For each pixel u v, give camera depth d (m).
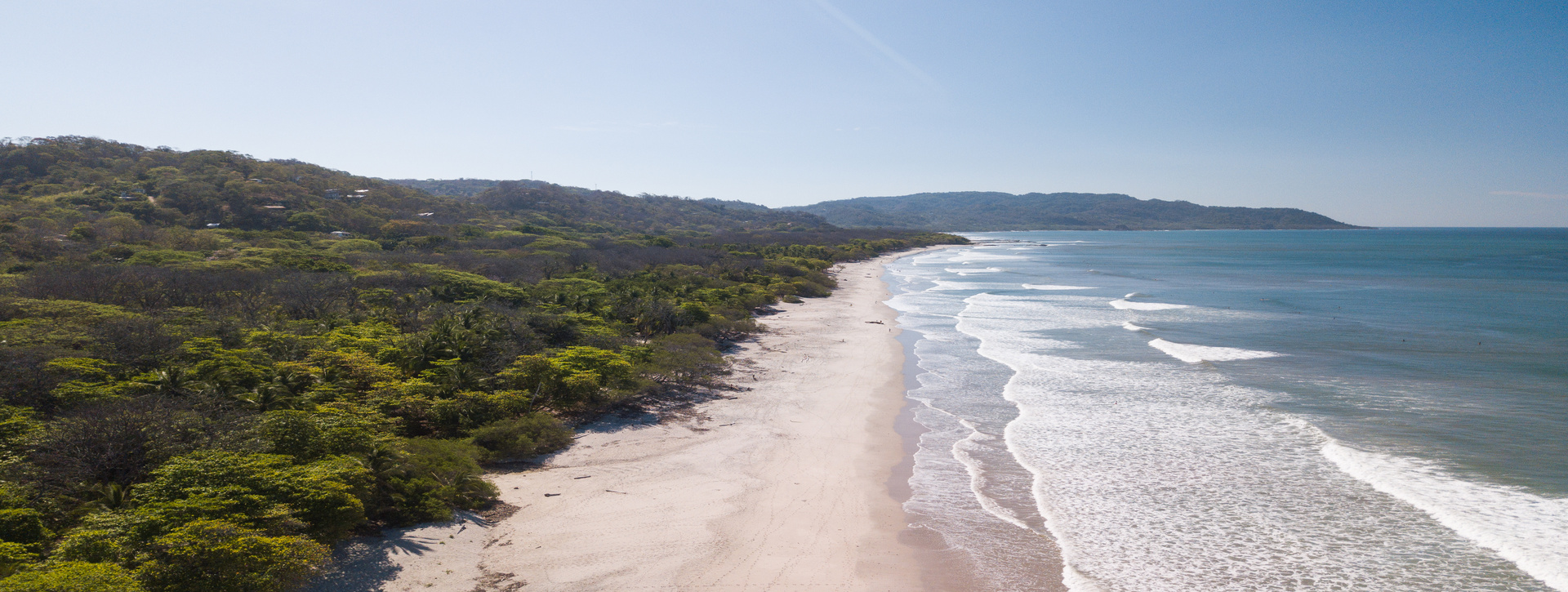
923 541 13.39
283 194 85.31
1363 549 13.12
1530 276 77.94
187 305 31.02
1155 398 23.95
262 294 33.16
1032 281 75.25
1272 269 92.25
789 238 156.12
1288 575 12.21
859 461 17.88
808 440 19.38
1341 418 21.42
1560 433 19.73
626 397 22.25
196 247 55.88
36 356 18.02
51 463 12.02
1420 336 36.53
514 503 14.30
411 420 18.42
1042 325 41.19
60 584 8.33
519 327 27.28
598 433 19.22
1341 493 15.69
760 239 148.00
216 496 10.76
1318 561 12.68
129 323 21.91
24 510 10.45
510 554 12.05
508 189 159.00
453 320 27.66
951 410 22.70
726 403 22.77
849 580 11.86
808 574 11.97
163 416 13.64
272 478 11.50
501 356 23.11
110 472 12.24
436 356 22.91
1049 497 15.59
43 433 12.92
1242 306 50.31
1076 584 11.92
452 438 17.53
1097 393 24.81
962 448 18.89
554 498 14.67
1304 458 17.95
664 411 21.55
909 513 14.70
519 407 18.89
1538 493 15.53
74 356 19.00
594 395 21.20
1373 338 35.94
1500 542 13.28
